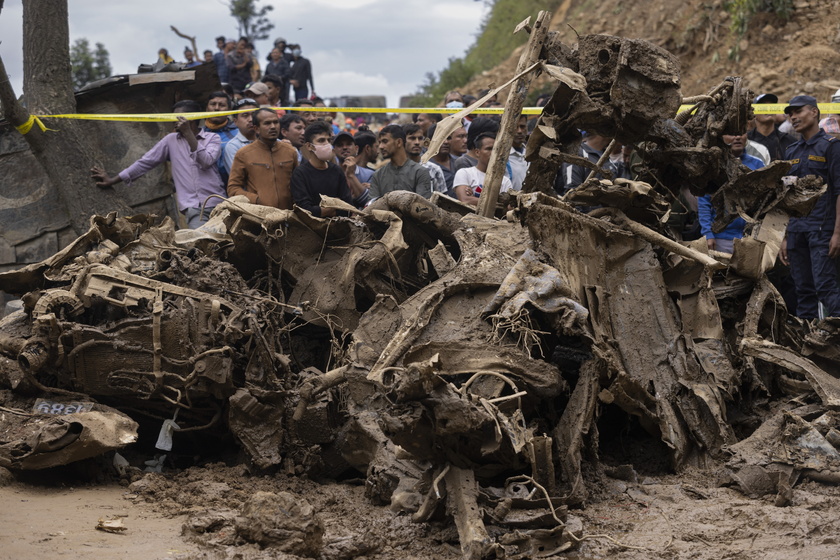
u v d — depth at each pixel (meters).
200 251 8.12
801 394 7.73
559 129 8.53
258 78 21.64
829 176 10.84
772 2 20.27
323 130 10.04
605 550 5.47
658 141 8.59
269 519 5.22
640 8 24.20
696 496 6.56
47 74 11.81
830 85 18.52
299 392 7.04
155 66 12.40
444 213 8.41
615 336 7.70
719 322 8.11
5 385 7.29
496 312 6.82
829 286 10.91
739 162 8.74
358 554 5.38
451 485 5.69
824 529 5.69
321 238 8.60
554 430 6.57
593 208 8.88
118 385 7.21
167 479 6.90
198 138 11.46
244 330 7.20
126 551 5.07
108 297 7.32
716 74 20.53
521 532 5.49
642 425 7.15
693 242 8.97
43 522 5.56
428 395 5.34
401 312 7.34
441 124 8.65
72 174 11.57
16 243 11.85
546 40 8.96
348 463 7.13
